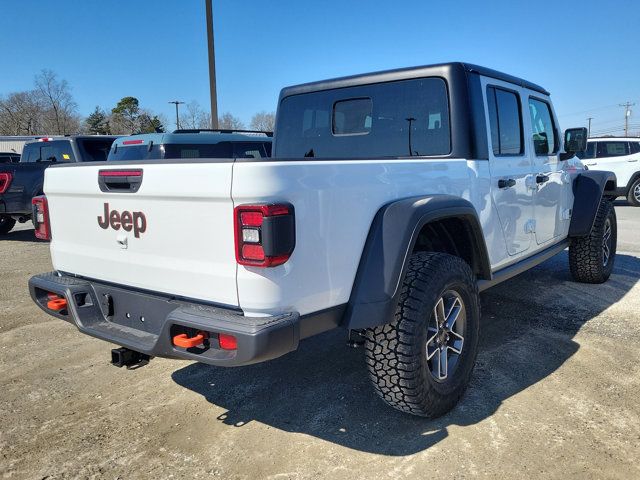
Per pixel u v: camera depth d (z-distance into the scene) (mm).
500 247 3941
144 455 2803
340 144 4258
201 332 2447
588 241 5648
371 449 2803
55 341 4516
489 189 3719
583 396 3320
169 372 3844
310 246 2449
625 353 3977
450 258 3086
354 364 3900
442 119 3664
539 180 4484
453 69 3598
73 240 3180
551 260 7273
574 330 4484
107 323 3020
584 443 2805
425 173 3135
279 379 3680
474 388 3459
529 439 2852
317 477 2578
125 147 8750
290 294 2389
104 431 3049
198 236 2479
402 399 2881
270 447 2848
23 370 3918
